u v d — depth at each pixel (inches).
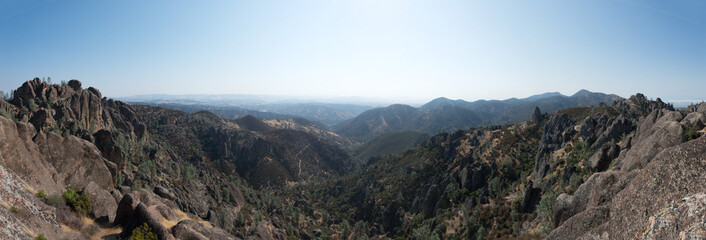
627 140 3393.2
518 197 4618.6
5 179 1119.6
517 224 3506.4
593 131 5036.9
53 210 1248.2
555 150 5467.5
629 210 1275.8
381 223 7101.4
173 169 6550.2
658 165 1266.0
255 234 3137.3
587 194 1934.1
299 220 7593.5
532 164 6023.6
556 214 2096.5
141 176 4562.0
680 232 930.7
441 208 6033.5
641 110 7869.1
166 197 2497.5
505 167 6368.1
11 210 1012.5
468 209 5241.1
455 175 6948.8
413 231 5477.4
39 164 1498.5
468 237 4338.1
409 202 7588.6
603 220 1454.2
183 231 1409.9
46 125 5017.2
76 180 1866.4
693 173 1117.7
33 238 989.8
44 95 5994.1
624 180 1652.3
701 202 946.1
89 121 6264.8
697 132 2034.9
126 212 1469.0
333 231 7381.9
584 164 3836.1
